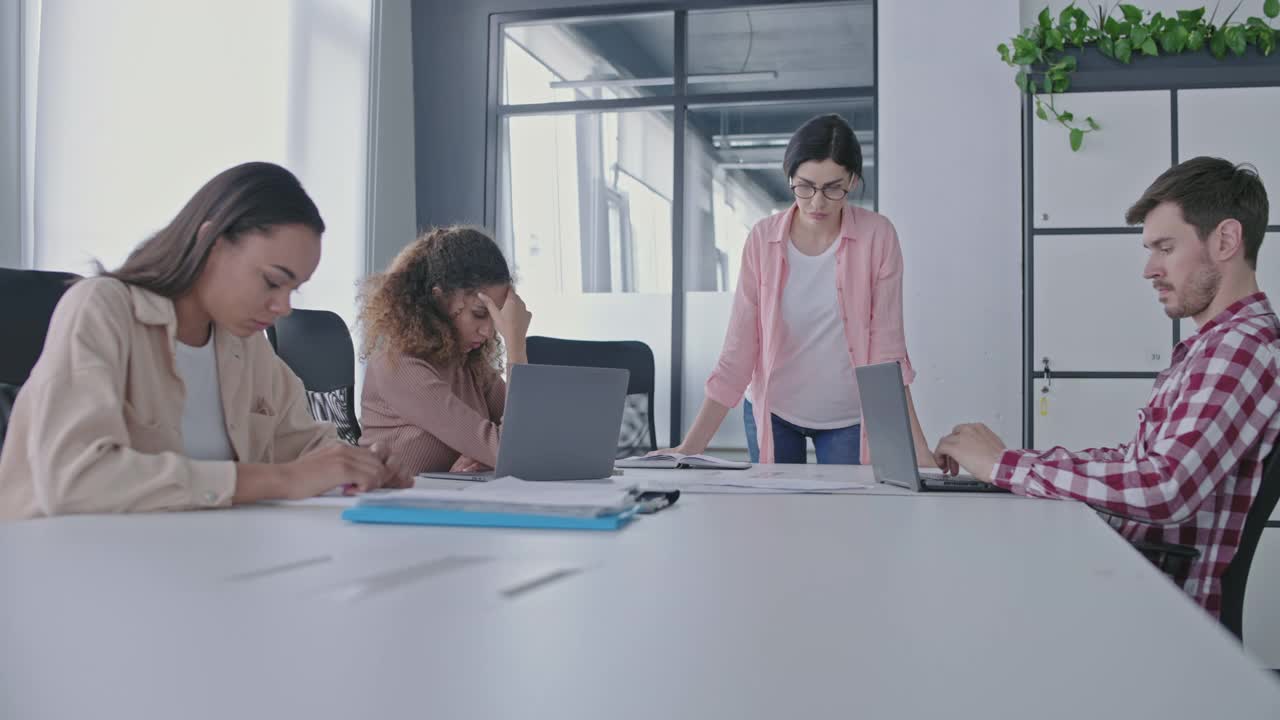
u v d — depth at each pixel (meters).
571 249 5.41
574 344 3.45
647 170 5.34
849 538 1.02
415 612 0.62
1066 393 3.78
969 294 4.57
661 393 5.29
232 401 1.53
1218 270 1.70
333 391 3.10
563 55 5.40
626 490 1.27
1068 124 3.76
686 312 5.30
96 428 1.14
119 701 0.43
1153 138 3.71
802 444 2.87
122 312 1.29
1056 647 0.56
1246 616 3.33
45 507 1.10
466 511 1.05
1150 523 1.55
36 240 3.15
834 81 5.16
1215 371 1.52
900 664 0.52
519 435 1.63
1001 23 4.57
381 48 4.95
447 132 5.42
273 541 0.91
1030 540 1.02
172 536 0.93
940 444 1.75
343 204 4.73
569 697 0.45
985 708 0.44
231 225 1.35
